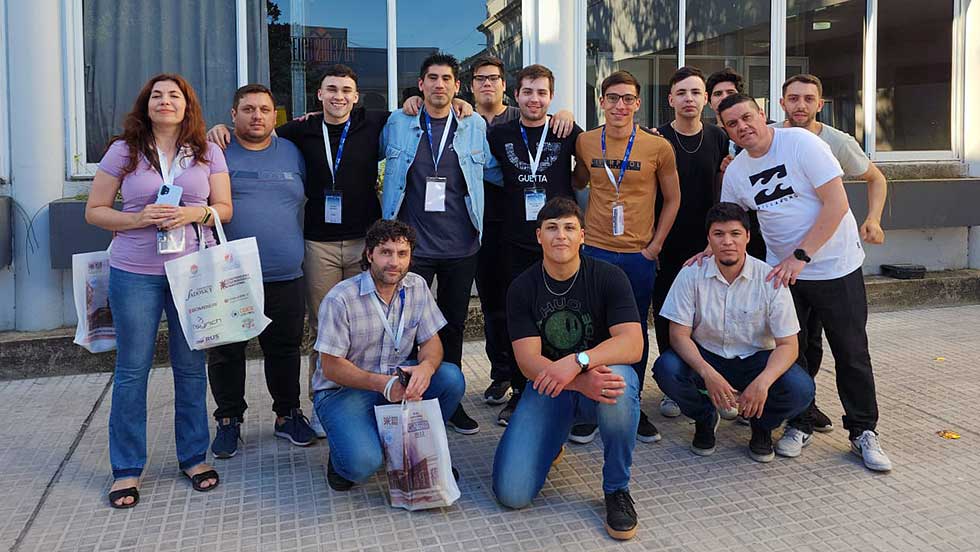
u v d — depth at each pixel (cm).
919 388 427
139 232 295
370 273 309
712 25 611
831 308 332
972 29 649
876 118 650
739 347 337
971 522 279
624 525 269
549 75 370
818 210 330
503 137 377
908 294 616
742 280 328
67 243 457
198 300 299
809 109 366
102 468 333
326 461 340
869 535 271
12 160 472
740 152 372
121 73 500
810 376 348
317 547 266
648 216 368
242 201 338
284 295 349
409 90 554
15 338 461
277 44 527
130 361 299
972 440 354
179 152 303
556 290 300
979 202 619
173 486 315
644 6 594
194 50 512
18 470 331
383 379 298
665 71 606
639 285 370
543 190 371
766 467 329
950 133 668
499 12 565
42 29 469
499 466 290
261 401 419
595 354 280
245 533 276
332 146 365
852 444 339
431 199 363
